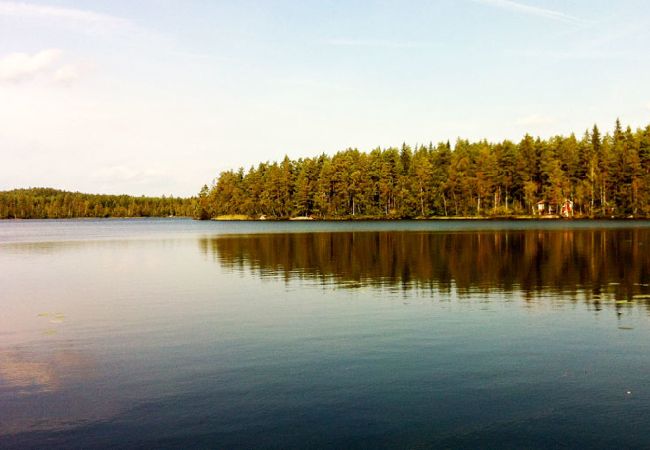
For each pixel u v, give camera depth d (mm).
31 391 12023
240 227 111625
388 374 12758
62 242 68438
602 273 29031
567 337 15828
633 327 16938
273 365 13594
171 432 9891
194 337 16547
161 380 12625
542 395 11383
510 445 9242
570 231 68875
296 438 9586
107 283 28719
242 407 10953
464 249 44812
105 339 16469
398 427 9953
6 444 9531
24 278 31359
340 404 11016
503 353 14305
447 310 19938
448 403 11000
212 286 27094
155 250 52156
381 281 27641
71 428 10133
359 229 86188
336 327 17500
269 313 19938
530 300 21609
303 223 126625
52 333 17328
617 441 9344
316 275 30391
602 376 12492
